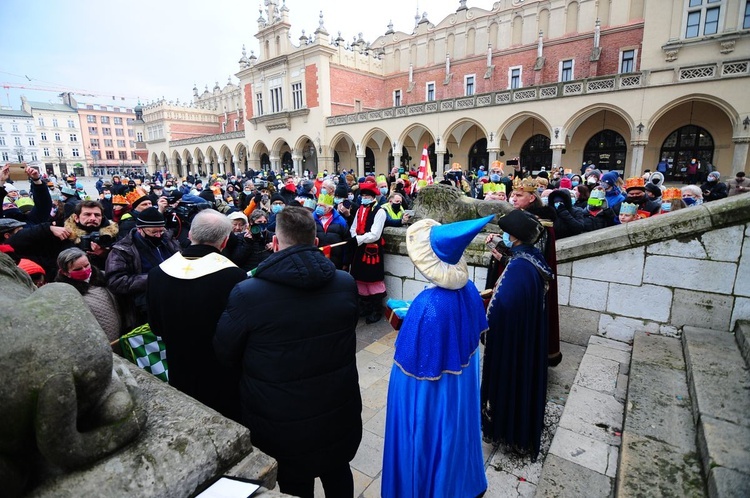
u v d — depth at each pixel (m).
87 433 1.05
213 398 2.02
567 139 19.81
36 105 70.56
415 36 30.33
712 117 17.33
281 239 1.66
